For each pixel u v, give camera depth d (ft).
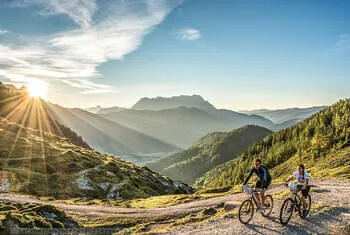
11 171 279.08
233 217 65.67
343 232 56.49
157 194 315.78
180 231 59.47
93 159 375.45
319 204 77.10
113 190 277.23
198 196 197.36
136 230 82.69
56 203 191.62
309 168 324.19
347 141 375.04
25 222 71.46
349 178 169.78
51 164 322.14
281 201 83.76
